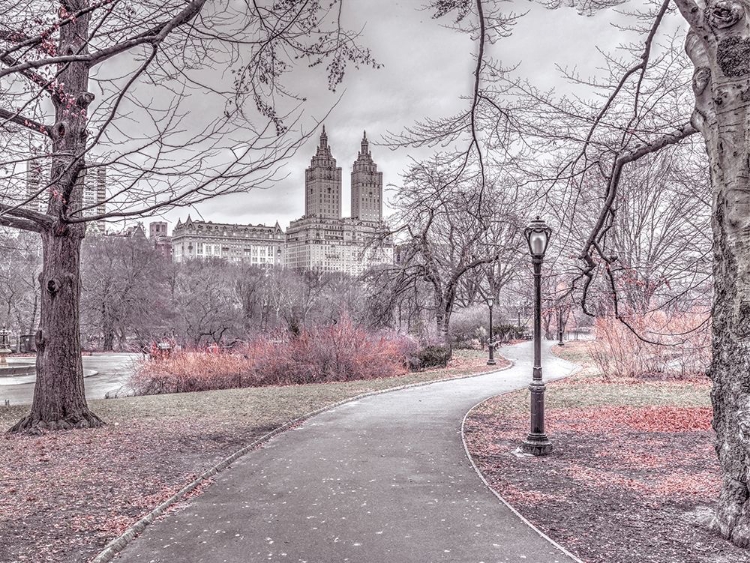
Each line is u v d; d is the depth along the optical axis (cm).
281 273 8562
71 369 1292
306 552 586
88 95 1148
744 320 610
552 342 5653
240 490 810
